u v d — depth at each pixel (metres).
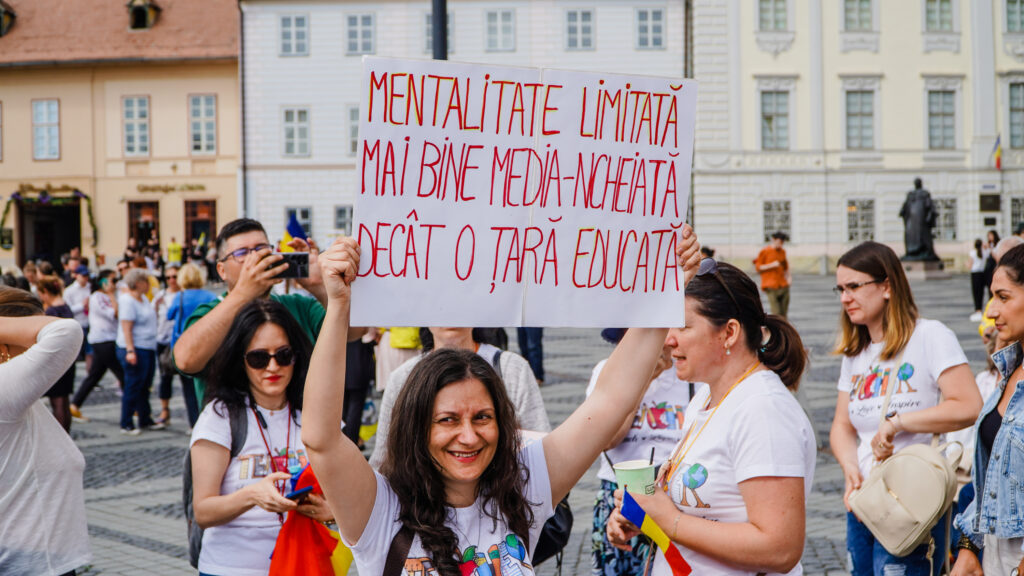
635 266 2.66
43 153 44.38
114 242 44.22
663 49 40.62
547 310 2.58
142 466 9.63
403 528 2.52
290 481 3.22
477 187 2.52
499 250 2.54
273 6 41.59
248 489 3.27
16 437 3.31
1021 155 39.84
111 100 44.00
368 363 7.57
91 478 9.12
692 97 2.68
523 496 2.62
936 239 39.75
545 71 2.56
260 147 42.09
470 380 2.53
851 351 4.35
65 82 44.12
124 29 44.19
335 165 41.88
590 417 2.76
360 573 2.55
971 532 3.38
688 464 2.92
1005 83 39.62
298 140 42.03
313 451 2.41
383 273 2.45
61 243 47.16
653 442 4.20
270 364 3.56
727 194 39.22
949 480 3.68
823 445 9.41
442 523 2.52
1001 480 3.22
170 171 43.78
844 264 4.22
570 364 16.08
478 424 2.52
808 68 39.12
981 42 39.47
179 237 43.91
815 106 39.12
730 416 2.87
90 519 7.64
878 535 3.76
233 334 3.57
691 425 3.06
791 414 2.84
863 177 39.41
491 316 2.53
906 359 4.09
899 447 4.10
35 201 44.31
